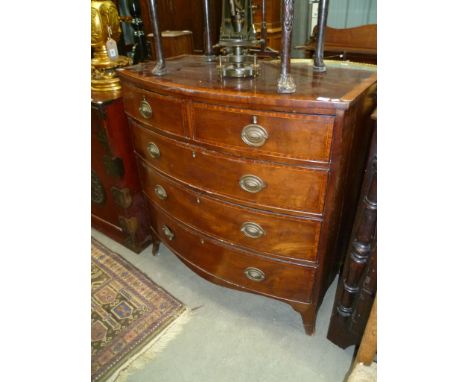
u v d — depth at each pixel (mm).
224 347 1311
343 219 1182
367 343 954
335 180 896
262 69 1188
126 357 1283
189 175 1152
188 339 1346
